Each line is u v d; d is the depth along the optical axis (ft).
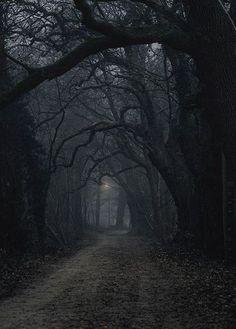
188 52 48.16
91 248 99.55
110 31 47.65
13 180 79.92
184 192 89.45
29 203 93.09
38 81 52.47
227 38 46.26
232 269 49.14
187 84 76.13
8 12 81.46
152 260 67.72
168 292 39.29
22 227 81.97
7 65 89.56
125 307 33.58
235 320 28.04
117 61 88.53
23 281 47.42
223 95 46.68
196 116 74.54
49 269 57.93
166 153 94.89
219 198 64.64
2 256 65.82
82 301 36.01
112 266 60.39
